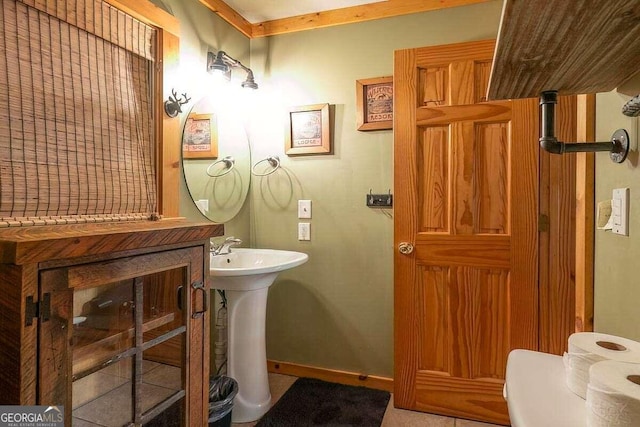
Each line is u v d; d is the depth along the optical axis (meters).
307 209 2.27
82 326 0.86
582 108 1.14
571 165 1.71
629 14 0.55
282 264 1.73
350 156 2.18
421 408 1.91
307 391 2.11
